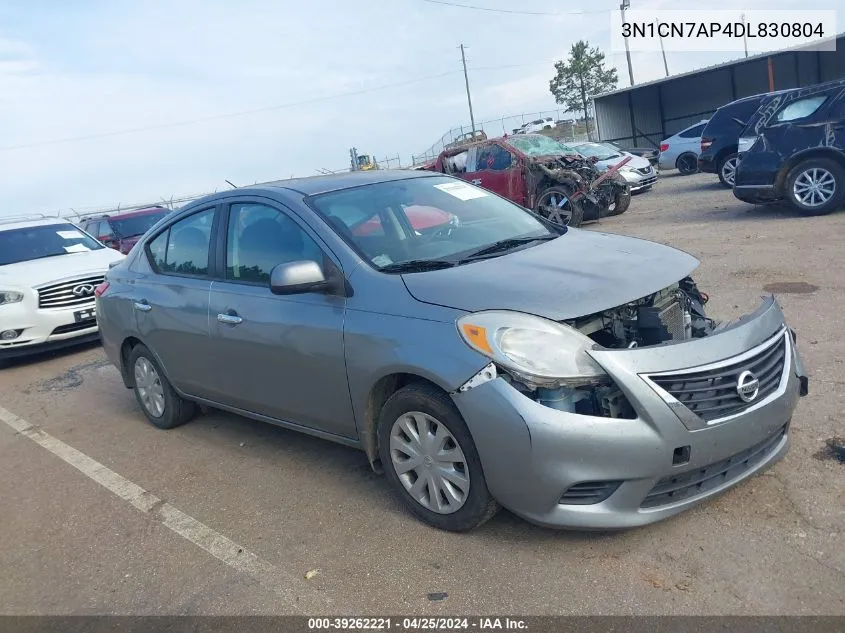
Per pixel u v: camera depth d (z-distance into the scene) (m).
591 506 2.95
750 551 2.96
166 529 3.92
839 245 8.09
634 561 3.00
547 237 4.14
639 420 2.85
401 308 3.37
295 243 4.01
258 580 3.29
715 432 2.93
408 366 3.23
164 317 4.88
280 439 5.02
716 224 10.83
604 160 17.34
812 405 4.17
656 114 33.88
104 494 4.52
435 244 3.97
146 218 16.67
